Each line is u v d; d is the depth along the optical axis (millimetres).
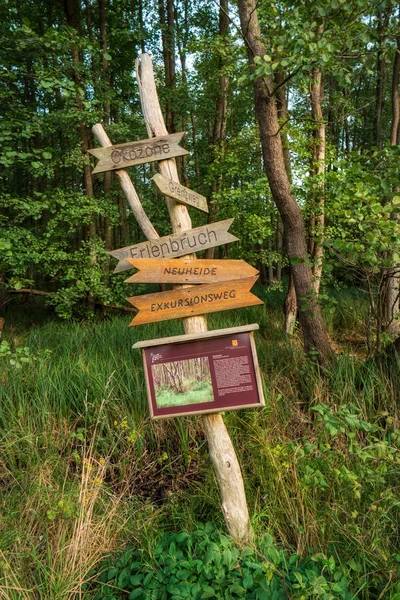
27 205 5445
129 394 3969
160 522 2963
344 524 2607
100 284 7781
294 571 2256
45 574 2301
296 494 2809
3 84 4906
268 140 4449
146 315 2660
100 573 2432
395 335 5152
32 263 8648
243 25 4309
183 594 2088
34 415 3809
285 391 4188
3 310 9578
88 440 3715
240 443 3496
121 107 9281
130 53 10281
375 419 3559
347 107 7512
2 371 4418
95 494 2809
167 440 3723
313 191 6332
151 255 2730
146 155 2768
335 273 7152
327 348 4605
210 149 9539
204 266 2666
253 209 7484
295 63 3436
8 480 3242
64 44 4809
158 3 10672
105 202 8031
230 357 2494
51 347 5801
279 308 8398
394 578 2254
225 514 2600
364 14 3600
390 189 3197
